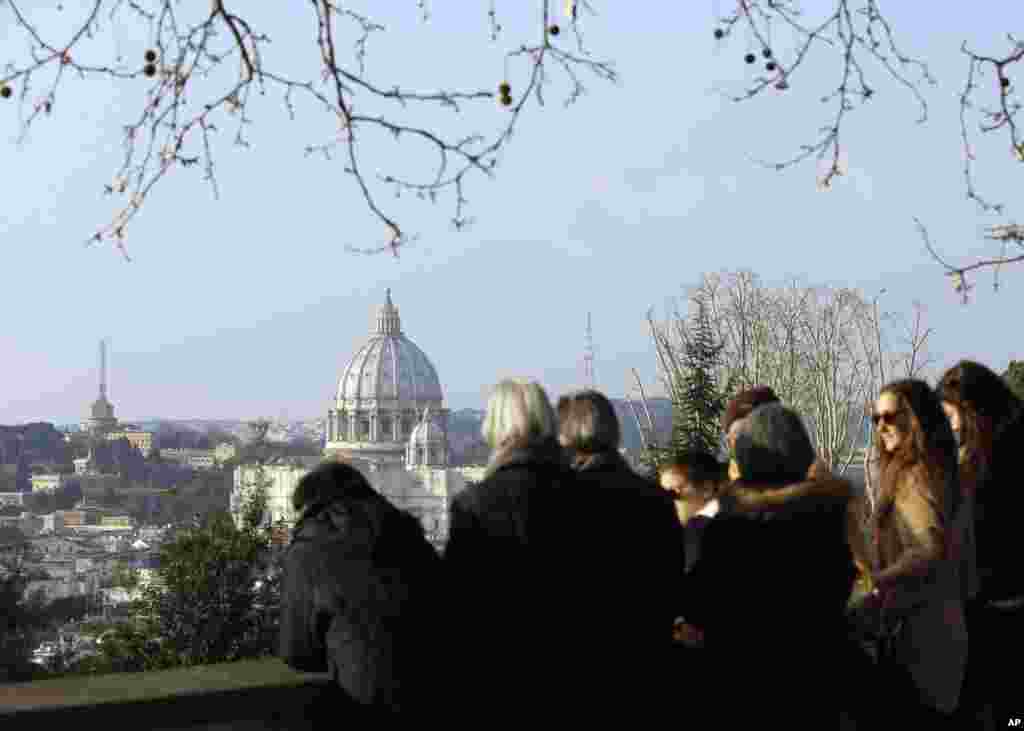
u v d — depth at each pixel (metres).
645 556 8.74
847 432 84.44
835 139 8.77
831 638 9.37
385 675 8.41
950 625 10.66
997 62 9.34
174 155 7.70
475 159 7.85
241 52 7.76
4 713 7.89
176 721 8.38
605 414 9.31
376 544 8.57
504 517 8.49
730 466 12.04
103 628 35.72
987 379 11.75
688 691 9.66
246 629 34.56
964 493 11.11
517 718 8.54
